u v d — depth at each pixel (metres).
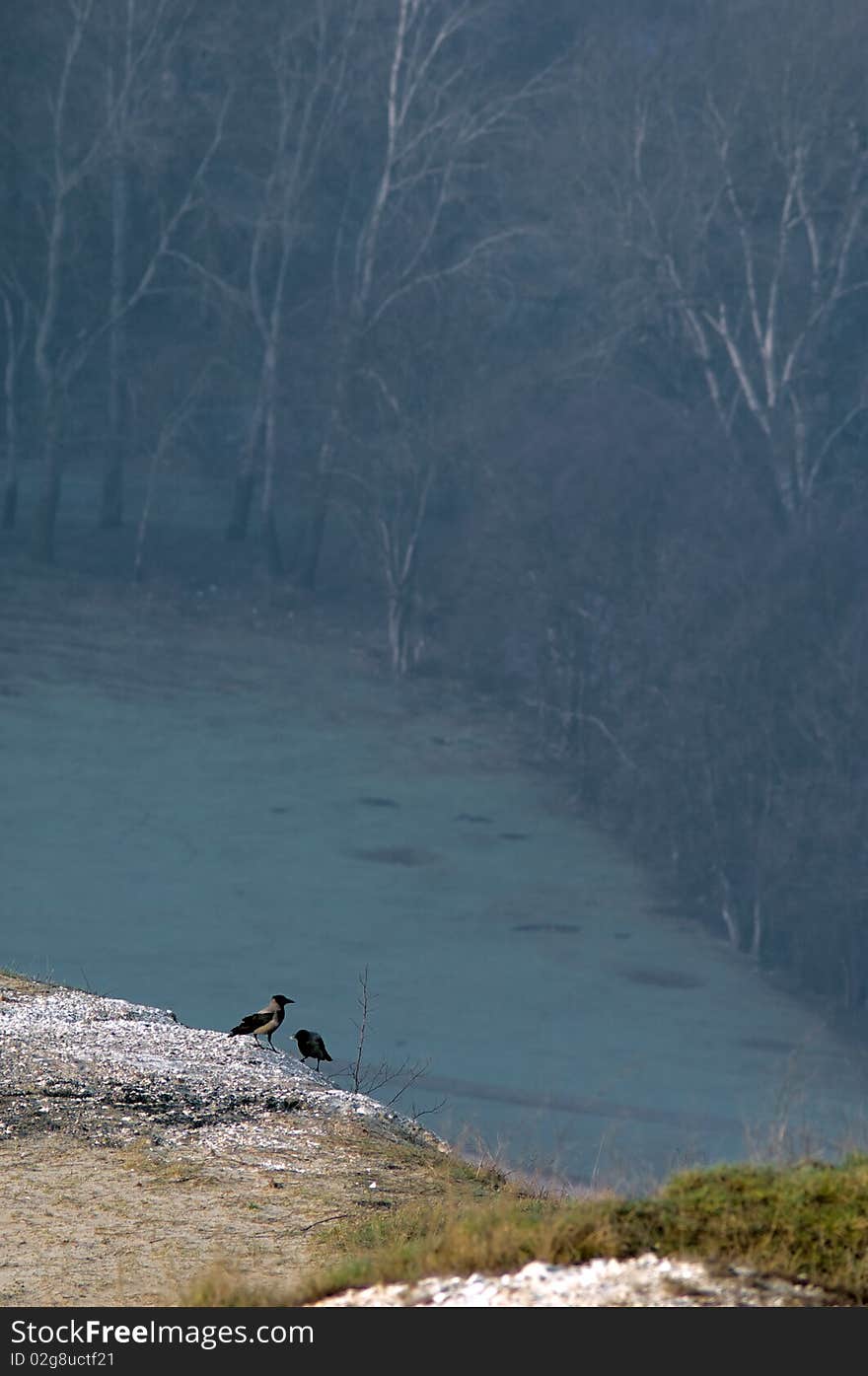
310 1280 9.66
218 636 101.62
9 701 85.94
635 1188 12.59
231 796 79.75
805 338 99.69
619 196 99.31
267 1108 15.41
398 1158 14.43
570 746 90.62
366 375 101.81
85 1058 16.05
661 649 83.56
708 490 88.62
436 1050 52.53
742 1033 59.97
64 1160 13.47
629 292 100.19
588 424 93.06
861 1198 9.27
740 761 78.12
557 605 90.44
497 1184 14.40
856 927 71.19
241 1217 12.27
